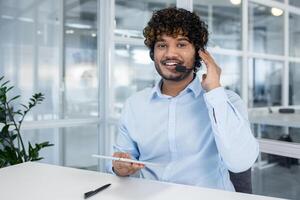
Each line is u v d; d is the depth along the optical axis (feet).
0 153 6.76
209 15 9.50
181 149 4.25
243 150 3.59
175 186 3.38
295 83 7.50
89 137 10.55
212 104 3.69
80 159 10.42
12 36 9.25
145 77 10.17
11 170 4.02
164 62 4.17
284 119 6.81
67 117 10.16
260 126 7.06
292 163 7.07
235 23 9.30
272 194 7.06
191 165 4.16
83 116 10.45
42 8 9.77
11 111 7.63
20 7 9.39
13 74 9.25
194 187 3.35
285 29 7.70
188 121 4.30
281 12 7.79
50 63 9.95
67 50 10.21
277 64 7.86
